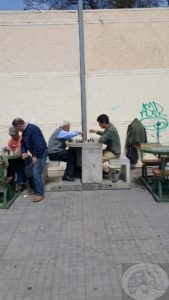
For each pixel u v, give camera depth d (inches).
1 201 279.3
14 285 150.8
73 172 334.0
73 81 377.4
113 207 256.1
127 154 383.9
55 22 370.3
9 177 290.5
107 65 377.4
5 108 378.3
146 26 374.0
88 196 287.6
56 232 210.8
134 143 377.1
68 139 317.4
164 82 380.8
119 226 217.0
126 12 372.2
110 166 345.7
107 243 191.5
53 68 375.9
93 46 374.6
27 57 374.0
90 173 304.3
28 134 274.8
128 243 190.4
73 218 235.1
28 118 379.9
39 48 373.1
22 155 278.2
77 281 152.3
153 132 386.6
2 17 367.9
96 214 241.8
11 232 213.3
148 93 381.4
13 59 373.7
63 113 380.8
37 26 370.6
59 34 371.9
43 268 165.3
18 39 371.2
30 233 210.7
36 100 378.6
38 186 279.4
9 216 243.9
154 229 209.6
